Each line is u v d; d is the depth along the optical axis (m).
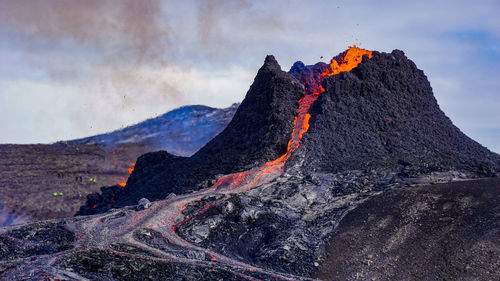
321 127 86.94
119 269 45.94
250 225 63.84
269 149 85.06
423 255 52.84
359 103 92.50
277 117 90.56
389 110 91.81
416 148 84.31
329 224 62.44
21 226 61.75
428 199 62.72
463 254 51.56
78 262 47.12
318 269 53.94
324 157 81.00
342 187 71.88
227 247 59.16
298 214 66.12
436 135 90.19
